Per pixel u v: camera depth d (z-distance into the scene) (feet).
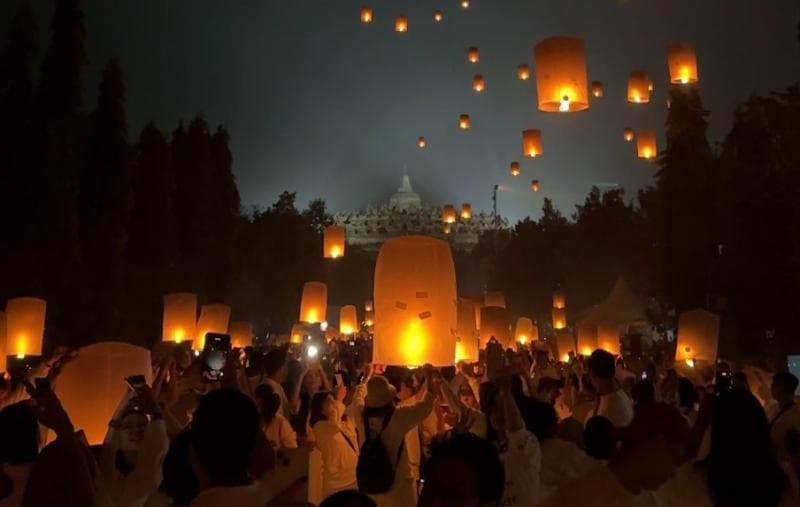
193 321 52.80
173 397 25.43
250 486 11.84
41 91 81.30
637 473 10.53
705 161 100.17
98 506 12.89
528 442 18.31
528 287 176.35
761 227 85.87
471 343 36.86
